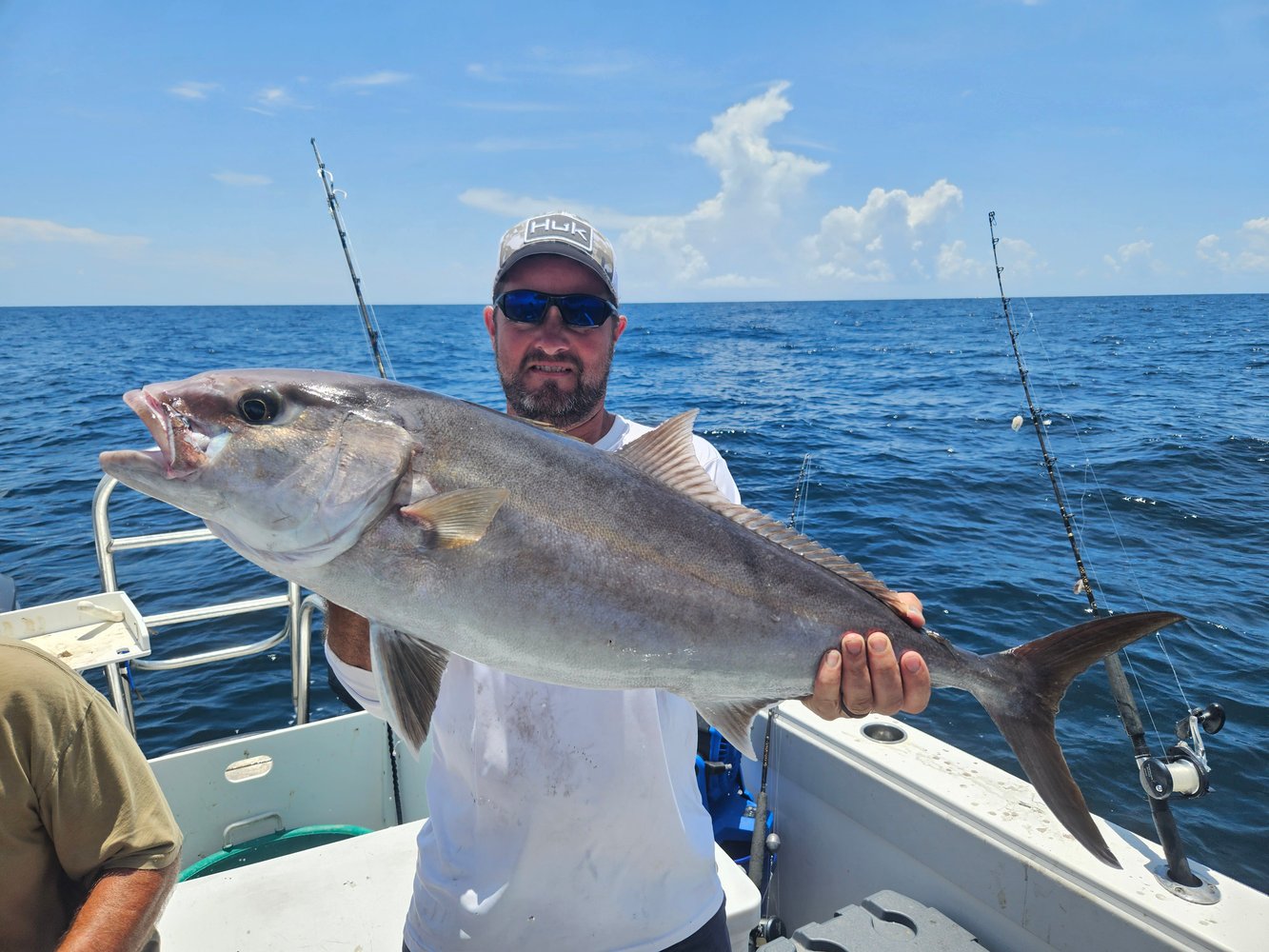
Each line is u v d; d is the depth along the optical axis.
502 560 1.99
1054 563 8.60
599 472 2.16
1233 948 2.18
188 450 1.92
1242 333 50.69
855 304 197.75
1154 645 6.65
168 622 4.12
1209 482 11.65
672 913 2.14
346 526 1.95
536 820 2.07
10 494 12.45
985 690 2.39
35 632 3.99
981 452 14.05
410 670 1.97
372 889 3.13
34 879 1.91
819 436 15.84
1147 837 4.61
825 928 2.65
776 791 3.54
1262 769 5.12
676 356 38.12
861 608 2.33
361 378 2.08
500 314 2.53
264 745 3.78
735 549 2.25
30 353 45.22
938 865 2.83
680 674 2.15
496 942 2.05
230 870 3.22
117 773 1.96
